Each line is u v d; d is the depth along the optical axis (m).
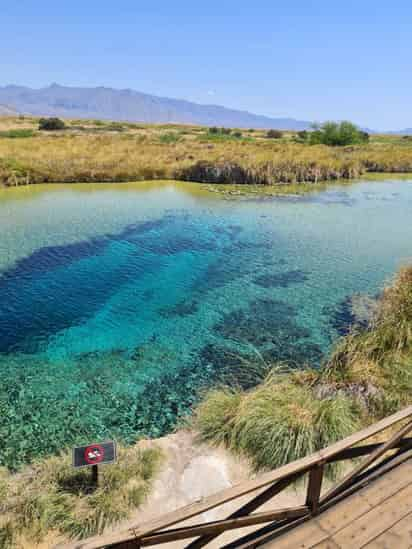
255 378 7.53
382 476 4.06
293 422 5.15
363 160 36.31
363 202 22.97
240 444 5.23
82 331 9.06
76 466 4.22
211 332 9.13
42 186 24.22
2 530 3.99
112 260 13.52
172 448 5.40
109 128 68.88
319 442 5.00
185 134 63.09
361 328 9.24
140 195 23.03
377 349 7.11
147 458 5.00
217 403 5.98
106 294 10.99
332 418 5.17
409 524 3.52
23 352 8.18
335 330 9.26
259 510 4.27
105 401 6.80
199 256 14.12
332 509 3.65
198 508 2.71
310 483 3.37
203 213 19.81
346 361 6.98
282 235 16.69
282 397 5.67
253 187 26.52
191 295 11.05
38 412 6.48
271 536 3.39
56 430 6.10
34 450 5.68
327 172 30.36
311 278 12.34
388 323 7.63
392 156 37.34
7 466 5.35
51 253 13.91
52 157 27.41
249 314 9.99
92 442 5.87
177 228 17.33
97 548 2.47
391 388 6.14
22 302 10.39
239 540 3.35
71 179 25.77
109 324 9.40
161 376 7.52
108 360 7.98
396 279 9.94
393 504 3.72
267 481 2.91
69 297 10.75
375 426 3.47
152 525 2.62
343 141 47.09
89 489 4.49
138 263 13.31
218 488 4.68
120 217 18.59
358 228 17.84
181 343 8.66
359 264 13.58
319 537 3.39
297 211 20.69
